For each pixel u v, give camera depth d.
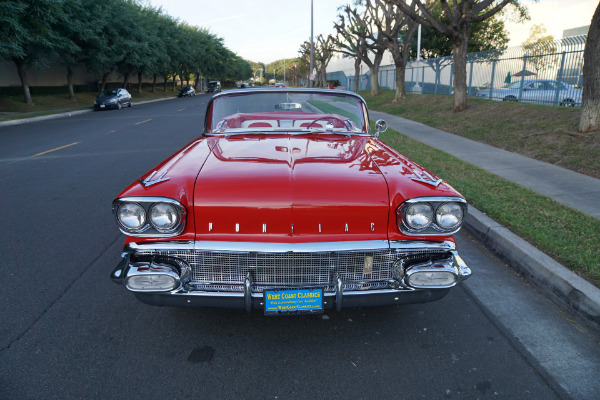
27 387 2.15
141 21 33.53
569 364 2.39
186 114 20.56
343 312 2.93
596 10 7.46
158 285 2.22
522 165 7.15
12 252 3.88
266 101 3.70
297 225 2.21
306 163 2.50
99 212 5.07
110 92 26.31
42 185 6.35
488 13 12.59
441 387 2.20
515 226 4.11
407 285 2.28
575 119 9.09
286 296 2.24
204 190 2.22
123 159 8.44
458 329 2.73
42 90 29.41
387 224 2.28
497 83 15.66
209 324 2.77
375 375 2.29
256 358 2.42
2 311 2.89
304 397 2.11
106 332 2.66
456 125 12.01
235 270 2.27
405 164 2.63
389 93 25.69
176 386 2.18
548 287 3.18
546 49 13.09
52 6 18.92
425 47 30.55
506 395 2.14
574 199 5.17
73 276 3.42
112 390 2.14
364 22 26.06
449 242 2.32
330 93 3.72
